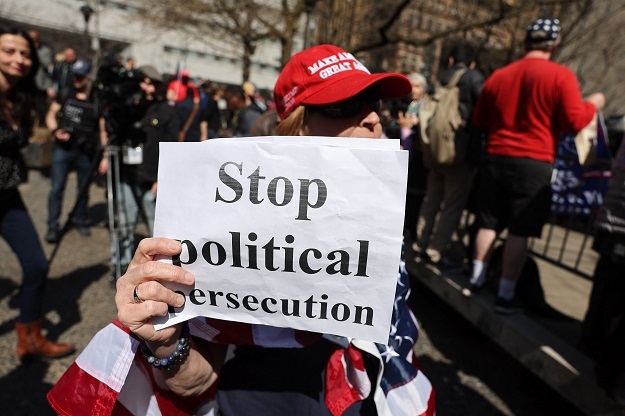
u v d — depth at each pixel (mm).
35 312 2479
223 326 875
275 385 918
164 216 774
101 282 3668
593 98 2650
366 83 913
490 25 6020
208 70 27047
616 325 1802
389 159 718
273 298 770
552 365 2215
